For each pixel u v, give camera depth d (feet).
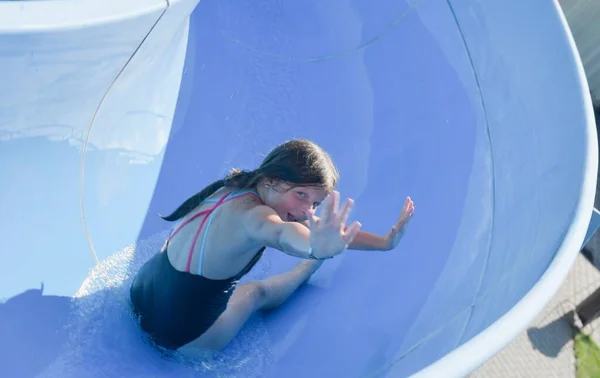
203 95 12.84
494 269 8.72
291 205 7.86
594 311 14.79
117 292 9.98
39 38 8.57
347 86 13.17
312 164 7.66
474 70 11.50
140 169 11.64
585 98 9.42
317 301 10.30
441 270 9.64
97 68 9.99
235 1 14.19
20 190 10.16
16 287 9.59
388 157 11.98
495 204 9.88
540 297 6.77
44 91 9.61
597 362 14.38
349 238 6.53
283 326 9.96
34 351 8.94
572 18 21.42
